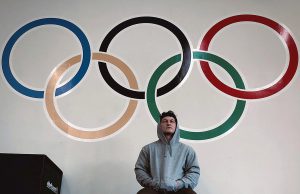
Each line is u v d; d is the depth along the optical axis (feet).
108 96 12.34
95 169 11.54
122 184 11.34
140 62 12.66
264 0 13.12
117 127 11.97
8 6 13.52
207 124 11.87
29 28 13.26
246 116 11.89
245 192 11.10
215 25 12.92
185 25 12.98
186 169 9.50
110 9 13.34
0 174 9.53
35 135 12.01
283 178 11.19
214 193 11.12
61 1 13.51
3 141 11.98
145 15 13.16
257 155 11.46
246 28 12.86
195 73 12.42
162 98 12.20
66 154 11.75
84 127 12.03
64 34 13.15
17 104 12.39
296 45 12.52
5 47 13.07
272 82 12.22
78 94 12.41
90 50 12.87
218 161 11.44
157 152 9.59
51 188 10.39
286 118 11.80
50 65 12.80
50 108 12.30
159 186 8.78
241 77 12.32
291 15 12.90
